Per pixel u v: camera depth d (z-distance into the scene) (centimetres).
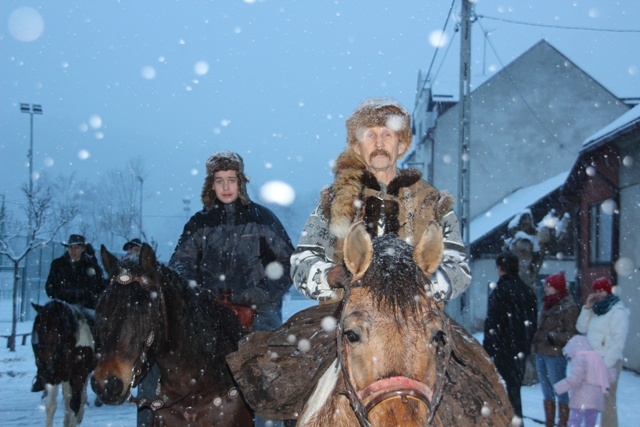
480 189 3244
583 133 3244
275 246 575
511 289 813
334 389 310
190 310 482
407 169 379
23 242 3462
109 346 442
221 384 491
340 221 352
